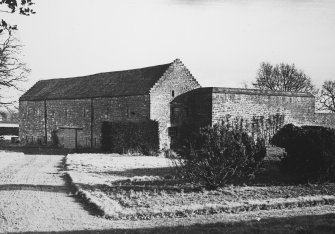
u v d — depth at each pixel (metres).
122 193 17.97
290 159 21.69
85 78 55.25
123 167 28.42
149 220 13.16
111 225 12.43
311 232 10.66
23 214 14.00
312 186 19.55
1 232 11.59
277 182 20.84
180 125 43.22
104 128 40.94
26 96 59.66
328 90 81.94
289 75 83.06
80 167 28.25
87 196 16.77
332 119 50.78
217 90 41.41
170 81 42.72
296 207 15.16
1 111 39.25
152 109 41.22
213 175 18.53
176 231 11.23
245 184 20.17
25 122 59.31
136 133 40.19
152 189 19.02
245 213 14.05
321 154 20.39
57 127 53.28
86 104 48.72
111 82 48.94
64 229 11.91
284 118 45.91
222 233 10.85
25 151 45.66
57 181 22.28
